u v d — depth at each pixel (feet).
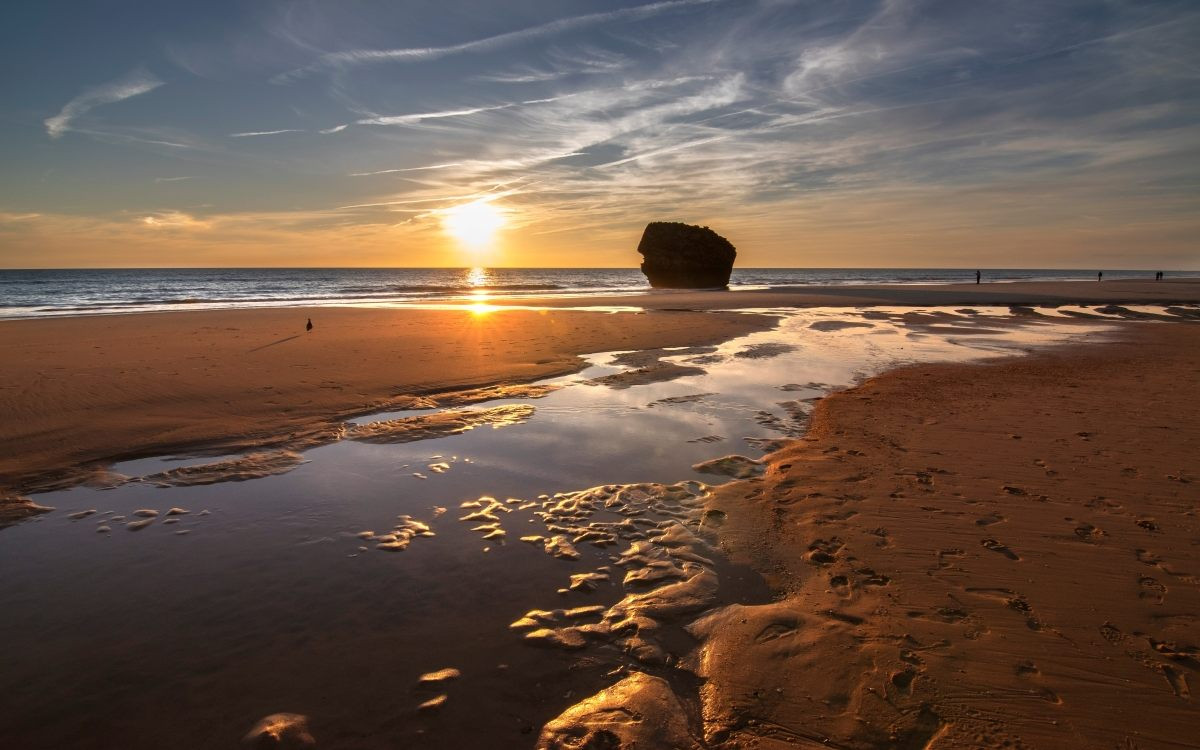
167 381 33.12
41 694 9.64
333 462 21.44
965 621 11.23
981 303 104.99
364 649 10.82
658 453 22.44
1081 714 8.81
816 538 15.03
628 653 10.67
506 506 17.51
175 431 24.52
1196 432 23.18
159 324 65.16
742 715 9.07
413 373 36.94
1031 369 38.83
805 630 11.15
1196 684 9.35
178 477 19.80
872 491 17.92
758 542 14.98
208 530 15.88
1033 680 9.55
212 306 106.32
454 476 20.02
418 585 13.08
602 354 46.34
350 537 15.47
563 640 11.06
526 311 88.99
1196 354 44.86
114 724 8.98
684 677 10.03
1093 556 13.51
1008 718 8.77
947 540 14.56
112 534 15.64
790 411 28.71
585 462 21.44
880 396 31.24
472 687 9.78
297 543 15.14
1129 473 18.69
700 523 16.22
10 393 30.01
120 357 41.01
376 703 9.41
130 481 19.43
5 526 16.11
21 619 11.78
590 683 9.89
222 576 13.48
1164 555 13.44
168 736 8.73
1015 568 13.11
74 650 10.80
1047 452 21.04
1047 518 15.55
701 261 212.43
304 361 40.11
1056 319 76.69
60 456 21.49
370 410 28.68
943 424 25.29
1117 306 96.94
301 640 11.09
